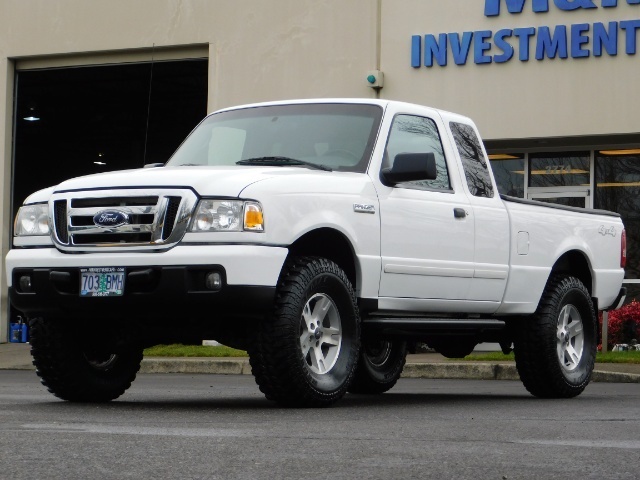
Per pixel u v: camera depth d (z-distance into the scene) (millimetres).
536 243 11117
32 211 9203
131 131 34469
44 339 9484
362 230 9195
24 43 25188
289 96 23031
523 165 22344
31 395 11039
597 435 7039
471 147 10867
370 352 11820
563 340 11461
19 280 9148
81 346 9609
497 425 7617
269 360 8547
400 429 7207
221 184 8531
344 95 22625
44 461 5559
